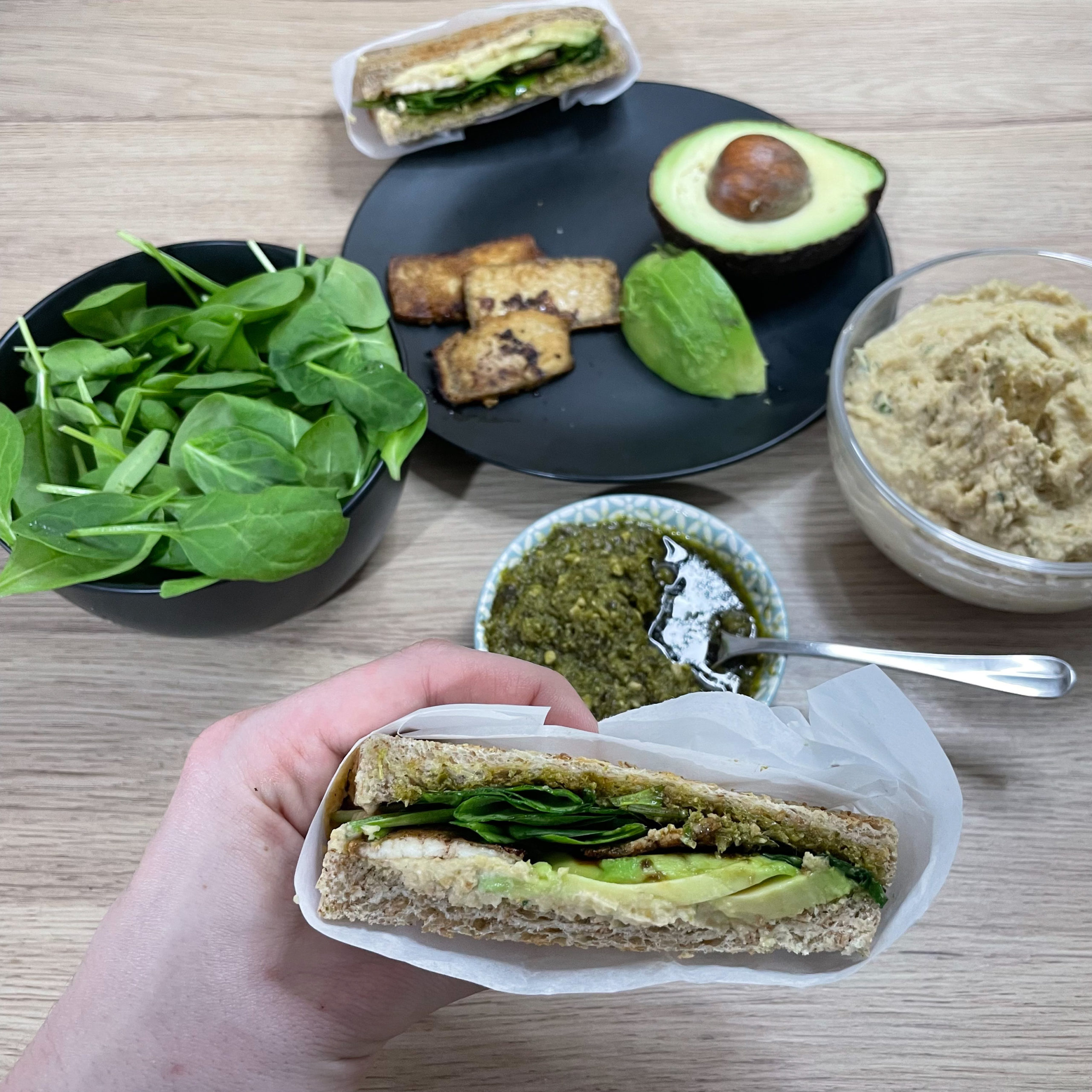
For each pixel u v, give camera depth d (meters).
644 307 0.44
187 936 0.31
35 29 0.54
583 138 0.50
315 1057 0.32
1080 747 0.39
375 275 0.47
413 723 0.33
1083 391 0.37
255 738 0.33
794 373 0.45
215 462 0.38
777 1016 0.36
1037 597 0.38
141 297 0.42
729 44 0.53
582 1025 0.36
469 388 0.44
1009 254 0.42
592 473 0.42
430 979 0.34
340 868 0.31
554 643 0.40
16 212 0.49
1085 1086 0.35
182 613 0.37
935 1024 0.36
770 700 0.39
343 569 0.39
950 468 0.38
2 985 0.37
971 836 0.38
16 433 0.36
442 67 0.48
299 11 0.54
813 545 0.43
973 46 0.53
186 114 0.52
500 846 0.32
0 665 0.42
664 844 0.33
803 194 0.44
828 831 0.32
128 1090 0.31
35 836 0.39
